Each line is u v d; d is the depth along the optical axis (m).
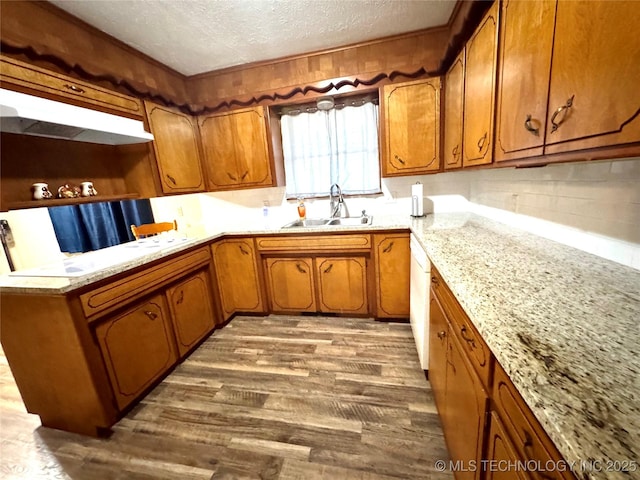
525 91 0.96
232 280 2.56
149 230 2.35
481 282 0.92
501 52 1.13
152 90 2.07
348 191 2.62
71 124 1.32
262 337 2.26
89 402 1.40
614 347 0.58
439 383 1.25
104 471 1.25
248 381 1.76
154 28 1.77
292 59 2.28
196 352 2.12
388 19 1.85
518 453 0.56
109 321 1.46
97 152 1.94
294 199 2.77
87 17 1.64
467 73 1.53
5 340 1.40
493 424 0.67
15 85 1.31
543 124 0.87
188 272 2.06
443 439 1.28
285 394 1.63
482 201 2.18
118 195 1.97
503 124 1.14
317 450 1.27
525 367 0.53
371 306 2.38
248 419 1.47
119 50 1.93
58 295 1.25
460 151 1.69
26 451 1.37
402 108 2.10
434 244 1.40
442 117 2.04
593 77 0.66
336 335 2.21
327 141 2.56
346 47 2.16
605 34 0.62
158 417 1.52
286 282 2.48
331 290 2.41
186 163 2.39
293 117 2.58
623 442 0.38
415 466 1.17
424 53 2.05
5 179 1.43
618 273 0.93
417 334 1.77
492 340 0.62
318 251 2.34
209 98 2.54
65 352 1.33
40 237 2.87
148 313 1.71
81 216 2.65
